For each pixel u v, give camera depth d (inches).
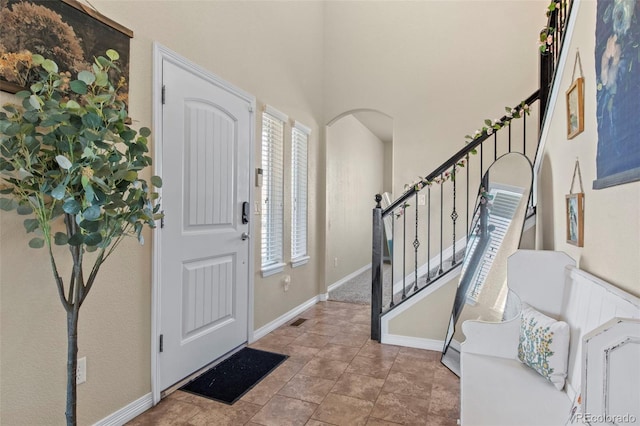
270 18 128.9
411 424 73.4
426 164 157.4
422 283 135.1
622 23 48.1
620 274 50.0
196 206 93.7
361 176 256.1
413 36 160.7
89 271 66.6
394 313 118.3
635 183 45.8
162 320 83.4
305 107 158.7
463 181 149.9
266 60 126.6
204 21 95.7
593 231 60.1
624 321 36.0
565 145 76.7
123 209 55.9
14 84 54.2
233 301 109.9
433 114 157.0
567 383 60.2
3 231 54.6
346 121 223.5
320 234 177.8
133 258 76.0
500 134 145.8
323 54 176.2
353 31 171.0
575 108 68.3
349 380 92.6
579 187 67.4
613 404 35.8
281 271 139.2
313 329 133.5
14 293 55.9
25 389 57.4
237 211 110.7
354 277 237.8
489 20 150.1
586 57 63.9
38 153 49.3
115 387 72.1
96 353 68.4
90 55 65.6
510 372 66.6
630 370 35.3
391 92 163.8
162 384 83.4
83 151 47.7
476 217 109.2
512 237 92.5
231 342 109.2
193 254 93.0
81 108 47.9
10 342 55.6
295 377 94.1
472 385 61.8
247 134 115.2
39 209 49.8
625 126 47.3
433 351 112.3
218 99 101.3
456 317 102.4
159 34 81.6
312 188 168.9
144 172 77.9
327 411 78.2
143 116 77.5
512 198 97.3
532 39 144.7
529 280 73.4
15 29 54.4
